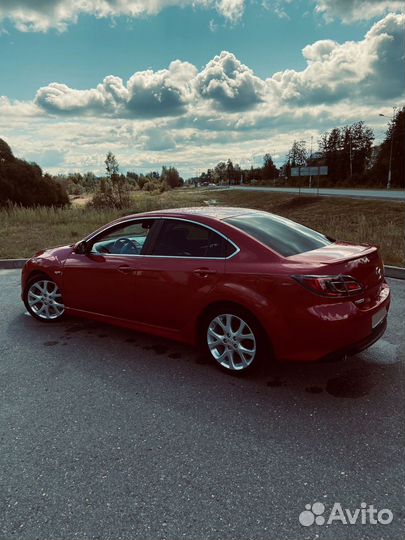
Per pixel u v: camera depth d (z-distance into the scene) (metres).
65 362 4.13
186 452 2.71
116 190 24.73
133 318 4.39
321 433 2.88
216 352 3.87
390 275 7.91
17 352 4.39
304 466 2.55
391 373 3.76
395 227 14.48
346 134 93.19
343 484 2.39
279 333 3.35
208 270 3.71
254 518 2.17
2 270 8.91
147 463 2.61
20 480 2.47
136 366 4.02
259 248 3.59
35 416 3.16
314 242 3.98
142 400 3.38
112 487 2.40
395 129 70.19
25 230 14.84
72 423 3.06
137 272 4.21
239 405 3.28
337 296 3.18
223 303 3.66
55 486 2.42
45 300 5.25
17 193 32.62
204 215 4.05
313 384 3.59
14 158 34.19
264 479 2.45
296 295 3.25
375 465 2.54
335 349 3.22
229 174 169.62
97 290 4.61
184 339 4.04
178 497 2.32
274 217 4.39
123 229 4.51
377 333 3.51
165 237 4.16
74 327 5.14
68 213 19.48
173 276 3.94
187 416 3.13
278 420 3.06
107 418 3.12
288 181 111.38
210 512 2.21
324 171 53.41
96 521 2.16
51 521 2.17
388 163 72.12
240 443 2.79
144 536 2.07
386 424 2.97
